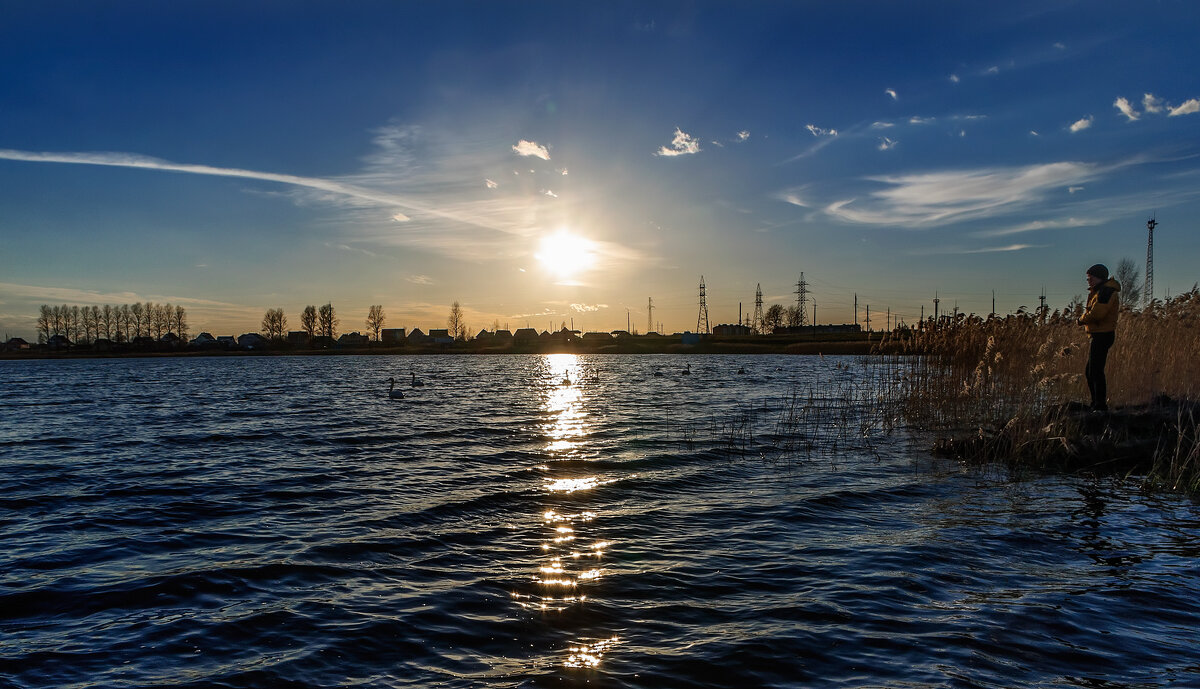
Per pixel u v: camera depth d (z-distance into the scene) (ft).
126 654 16.66
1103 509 29.27
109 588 21.25
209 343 515.91
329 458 44.83
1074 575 21.15
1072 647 16.08
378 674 15.47
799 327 422.82
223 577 22.07
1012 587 20.18
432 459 43.96
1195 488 32.17
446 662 16.01
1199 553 23.20
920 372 58.65
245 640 17.37
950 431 52.44
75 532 27.78
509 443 50.80
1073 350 48.16
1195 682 14.29
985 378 54.08
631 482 36.17
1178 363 46.62
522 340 540.93
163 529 28.09
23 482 37.68
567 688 14.53
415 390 116.06
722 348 365.40
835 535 26.08
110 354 450.30
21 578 22.24
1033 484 34.55
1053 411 43.34
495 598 20.03
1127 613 18.10
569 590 20.59
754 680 14.76
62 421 69.56
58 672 15.75
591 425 61.46
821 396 86.17
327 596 20.34
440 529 27.48
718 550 24.40
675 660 15.81
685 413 71.15
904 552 23.70
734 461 42.29
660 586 20.85
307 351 488.44
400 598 20.11
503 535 26.58
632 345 428.56
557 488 34.83
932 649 16.08
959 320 57.62
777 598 19.67
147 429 61.82
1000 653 15.80
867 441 49.65
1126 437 39.27
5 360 424.87
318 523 28.63
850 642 16.58
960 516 28.55
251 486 36.06
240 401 94.07
